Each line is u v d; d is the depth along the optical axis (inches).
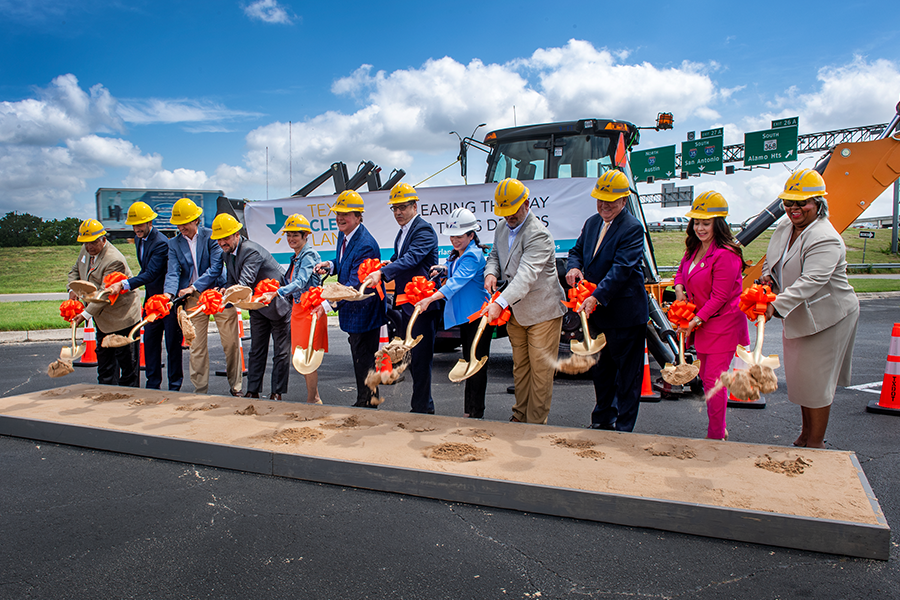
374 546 99.4
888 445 160.9
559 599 83.7
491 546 98.7
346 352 349.1
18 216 1610.5
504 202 147.6
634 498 102.8
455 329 296.2
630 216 152.3
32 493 123.5
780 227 147.0
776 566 90.7
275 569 92.6
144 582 89.4
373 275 168.6
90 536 104.5
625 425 154.9
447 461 122.8
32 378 266.5
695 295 146.1
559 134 295.4
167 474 133.0
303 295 167.9
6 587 88.4
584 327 142.0
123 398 182.9
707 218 139.9
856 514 95.3
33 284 927.7
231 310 207.0
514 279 146.0
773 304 127.1
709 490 105.6
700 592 84.7
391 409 204.2
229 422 154.7
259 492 122.0
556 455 125.2
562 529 103.9
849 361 141.9
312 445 134.0
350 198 182.4
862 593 83.7
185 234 211.3
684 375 136.1
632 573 89.8
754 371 116.6
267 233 341.7
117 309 211.9
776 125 1058.1
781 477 111.0
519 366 165.3
